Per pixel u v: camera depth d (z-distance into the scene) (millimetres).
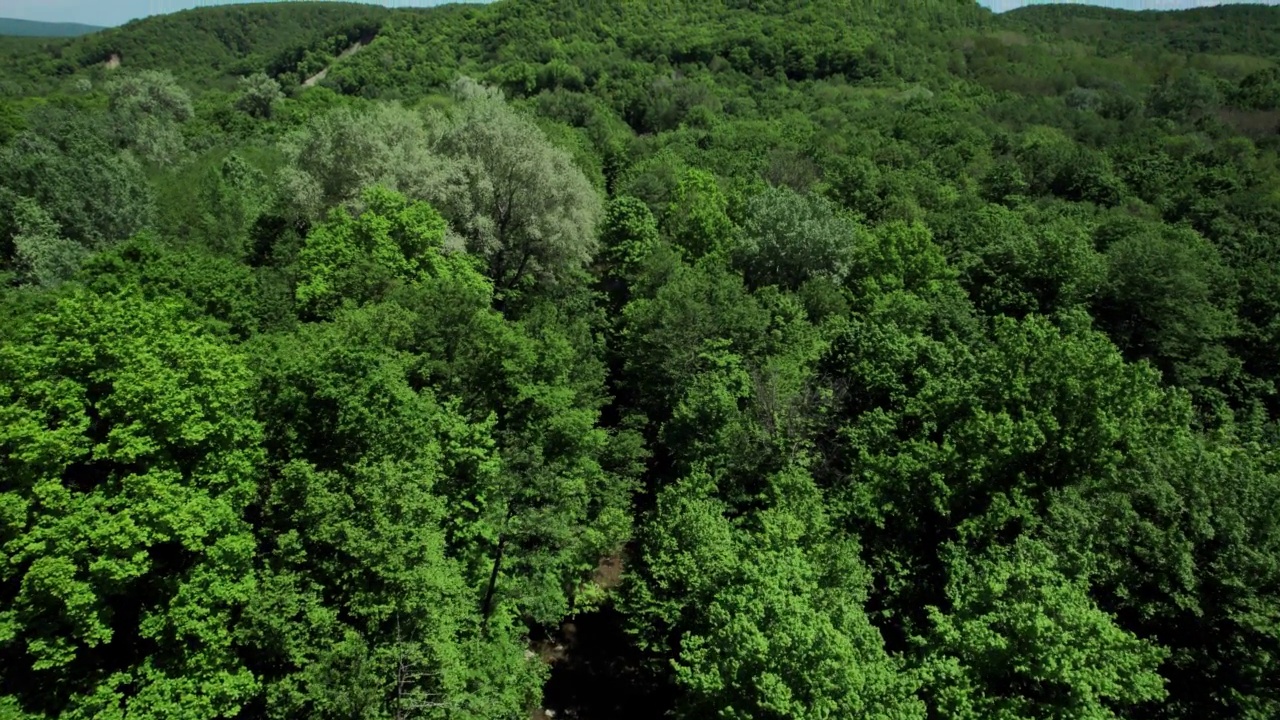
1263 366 44406
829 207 55938
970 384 29578
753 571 21125
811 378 34375
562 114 119312
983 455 26250
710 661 20781
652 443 41250
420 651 19391
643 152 99938
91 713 16250
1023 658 18750
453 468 24094
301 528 20031
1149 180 74188
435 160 43125
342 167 42125
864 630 19969
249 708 20062
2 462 16938
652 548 29172
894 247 49375
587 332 39906
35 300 29375
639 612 28000
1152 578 21484
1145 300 42438
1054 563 20578
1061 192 75688
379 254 34375
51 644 15891
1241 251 54531
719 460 30859
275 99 117625
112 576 15984
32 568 15289
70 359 18031
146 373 18000
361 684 17734
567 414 28047
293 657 18016
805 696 18391
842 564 23125
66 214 44188
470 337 29203
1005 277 44000
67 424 17109
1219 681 20484
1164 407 29391
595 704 30922
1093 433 26578
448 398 27484
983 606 20906
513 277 47562
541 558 26734
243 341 30062
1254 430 34375
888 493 27656
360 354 21828
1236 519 21156
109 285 28062
